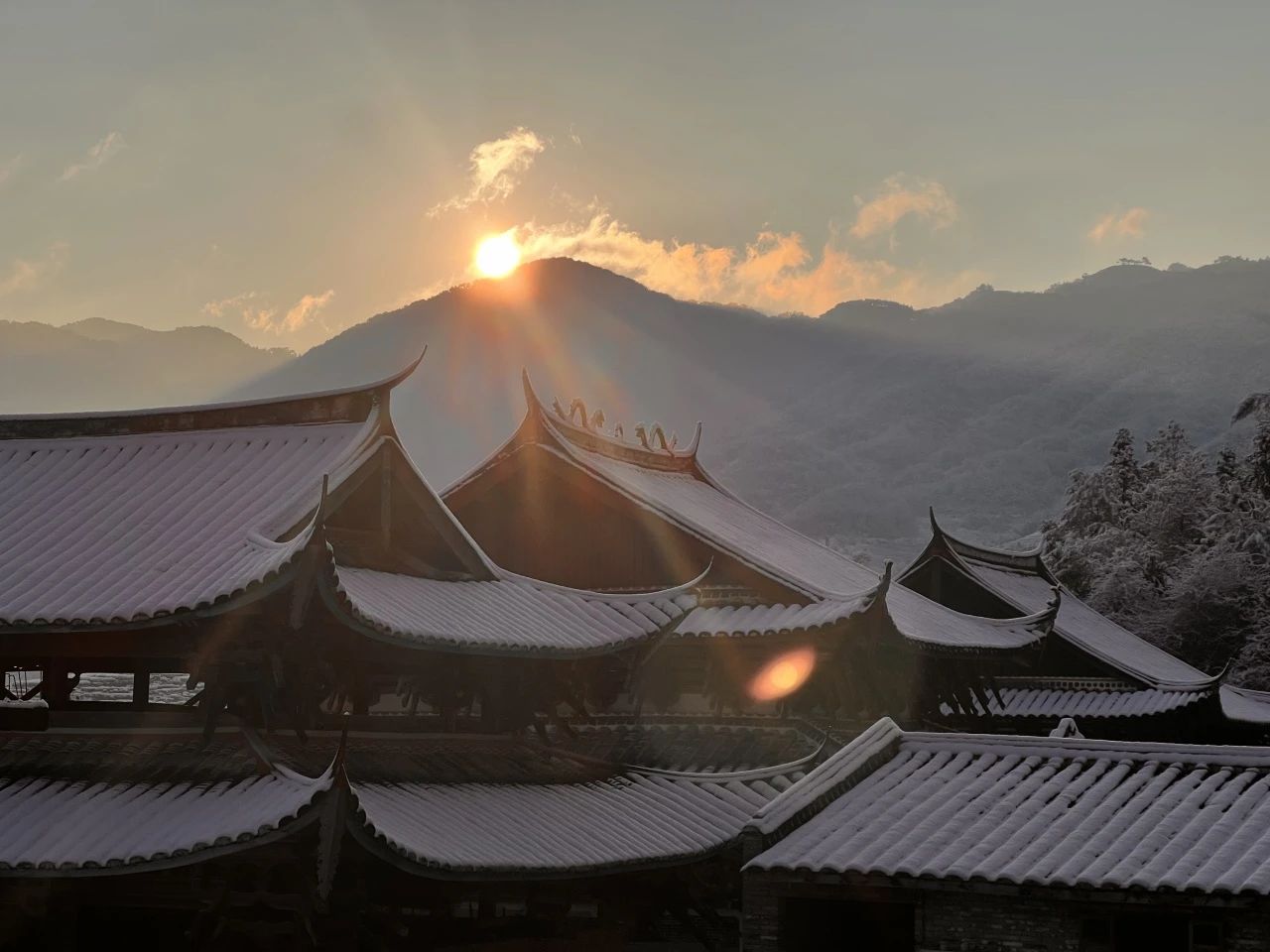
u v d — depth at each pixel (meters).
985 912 30.08
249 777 28.48
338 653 31.55
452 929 33.09
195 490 33.84
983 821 31.83
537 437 51.44
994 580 75.56
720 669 47.03
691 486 60.75
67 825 27.94
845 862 30.84
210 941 28.70
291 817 26.20
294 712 29.75
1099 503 141.38
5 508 34.06
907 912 31.33
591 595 38.59
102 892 29.38
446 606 34.50
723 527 54.28
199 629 29.00
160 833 27.31
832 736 44.44
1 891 29.56
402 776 32.72
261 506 32.56
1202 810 31.16
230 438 35.66
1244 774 32.53
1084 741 34.47
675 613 39.16
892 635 46.97
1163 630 112.81
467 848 30.62
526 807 34.34
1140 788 32.50
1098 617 82.81
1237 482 130.62
